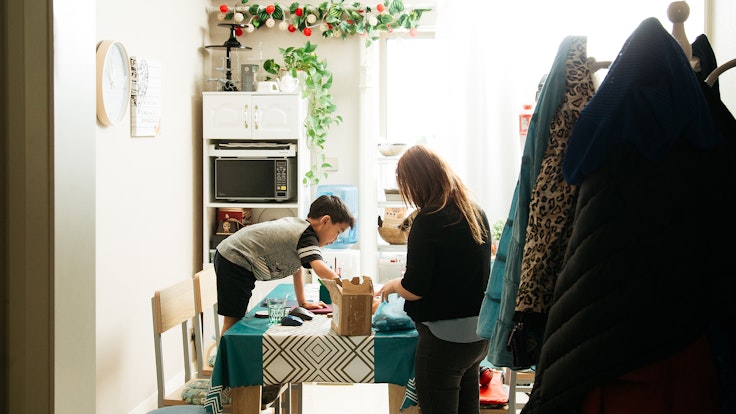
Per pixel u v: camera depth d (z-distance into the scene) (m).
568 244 1.26
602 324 1.18
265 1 5.07
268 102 4.70
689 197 1.18
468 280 2.37
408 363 2.61
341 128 5.16
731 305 1.17
